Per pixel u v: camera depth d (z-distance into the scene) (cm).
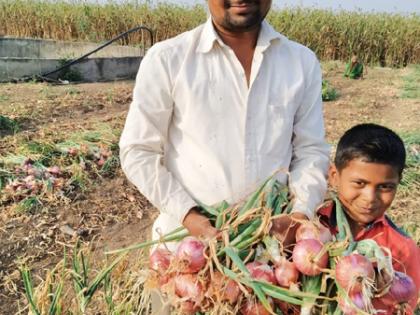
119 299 241
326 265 169
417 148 689
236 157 205
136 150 205
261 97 205
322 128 222
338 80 1321
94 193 553
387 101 1077
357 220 201
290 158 218
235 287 170
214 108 203
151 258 191
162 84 201
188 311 178
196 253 173
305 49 215
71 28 1723
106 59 1205
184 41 204
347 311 159
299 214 191
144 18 1683
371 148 189
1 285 402
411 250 200
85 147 629
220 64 202
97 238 475
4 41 1388
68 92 1030
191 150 208
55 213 508
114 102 973
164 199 202
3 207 512
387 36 1692
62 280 228
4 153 638
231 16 194
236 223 183
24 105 905
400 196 562
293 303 163
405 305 167
